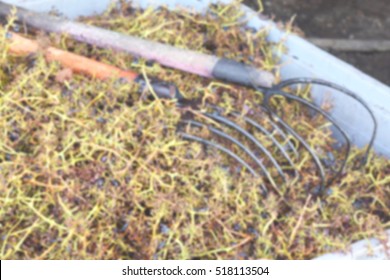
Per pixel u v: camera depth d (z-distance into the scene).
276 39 1.85
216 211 1.58
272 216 1.57
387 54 2.58
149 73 1.75
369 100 1.74
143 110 1.67
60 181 1.57
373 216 1.59
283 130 1.75
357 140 1.81
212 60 1.73
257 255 1.56
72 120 1.62
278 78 1.81
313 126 1.79
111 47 1.78
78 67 1.72
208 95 1.72
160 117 1.66
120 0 1.93
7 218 1.54
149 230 1.56
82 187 1.56
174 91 1.69
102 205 1.55
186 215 1.58
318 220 1.61
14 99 1.65
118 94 1.68
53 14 1.88
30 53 1.73
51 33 1.79
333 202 1.66
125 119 1.63
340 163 1.75
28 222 1.54
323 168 1.71
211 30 1.88
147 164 1.60
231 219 1.58
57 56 1.73
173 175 1.59
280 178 1.68
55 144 1.59
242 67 1.72
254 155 1.66
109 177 1.58
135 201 1.56
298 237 1.57
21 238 1.52
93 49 1.80
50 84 1.70
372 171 1.73
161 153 1.63
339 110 1.80
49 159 1.56
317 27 2.63
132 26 1.88
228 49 1.85
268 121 1.70
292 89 1.84
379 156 1.76
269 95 1.71
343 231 1.60
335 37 2.61
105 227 1.54
